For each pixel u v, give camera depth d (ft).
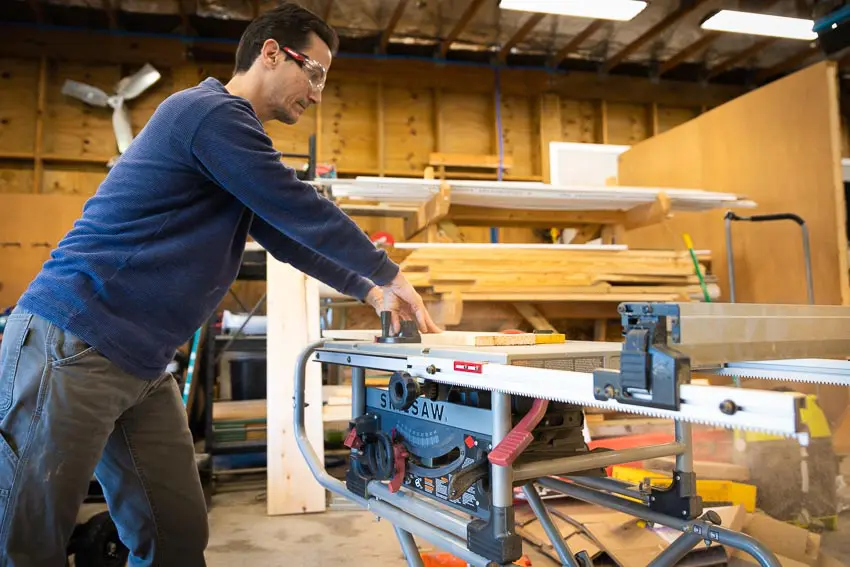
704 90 21.31
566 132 20.89
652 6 16.88
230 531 8.43
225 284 4.51
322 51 4.67
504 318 10.39
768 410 2.06
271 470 9.37
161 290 3.95
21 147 17.25
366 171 19.02
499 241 18.86
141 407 4.49
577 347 3.56
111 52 17.37
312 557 7.37
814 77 11.74
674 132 15.37
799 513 7.91
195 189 4.07
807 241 10.58
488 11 17.24
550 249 10.21
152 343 3.96
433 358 3.50
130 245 3.87
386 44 18.61
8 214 15.20
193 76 18.08
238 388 13.11
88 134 17.65
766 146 12.67
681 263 10.62
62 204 15.43
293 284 10.28
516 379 2.93
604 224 12.19
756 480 8.16
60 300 3.69
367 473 4.58
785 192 12.25
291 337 10.04
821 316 3.36
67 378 3.64
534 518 7.33
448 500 3.81
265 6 16.84
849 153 21.45
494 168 19.63
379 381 10.30
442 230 11.10
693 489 4.03
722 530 3.72
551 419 3.85
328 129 19.17
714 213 13.92
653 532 6.57
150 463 4.54
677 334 2.49
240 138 3.91
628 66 21.04
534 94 20.45
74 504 3.72
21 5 16.90
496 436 3.29
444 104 20.10
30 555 3.59
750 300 12.94
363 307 13.60
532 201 10.96
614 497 4.38
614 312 10.69
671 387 2.31
